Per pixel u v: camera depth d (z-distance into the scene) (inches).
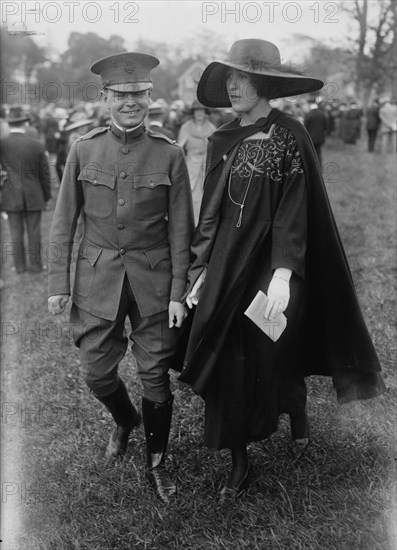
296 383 117.3
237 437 112.0
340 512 108.2
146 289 116.3
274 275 104.7
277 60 108.2
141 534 108.6
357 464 121.6
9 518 113.8
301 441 123.8
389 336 174.9
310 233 110.0
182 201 116.3
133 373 167.9
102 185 114.3
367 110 751.7
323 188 108.7
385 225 331.0
